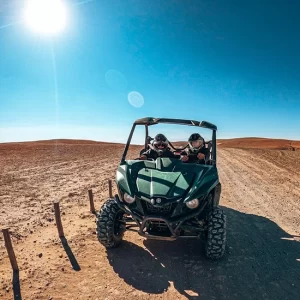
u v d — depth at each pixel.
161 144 5.53
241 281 4.12
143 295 3.71
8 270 4.28
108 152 35.97
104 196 9.58
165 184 4.42
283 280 4.20
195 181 4.52
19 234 5.81
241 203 8.88
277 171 16.53
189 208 4.27
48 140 84.25
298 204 8.87
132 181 4.63
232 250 5.16
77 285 3.91
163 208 4.23
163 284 3.98
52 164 20.53
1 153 31.38
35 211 7.66
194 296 3.72
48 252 4.93
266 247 5.40
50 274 4.18
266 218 7.34
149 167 5.01
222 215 4.51
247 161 22.91
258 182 12.77
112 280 4.05
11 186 11.36
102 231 4.75
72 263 4.52
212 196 4.82
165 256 4.80
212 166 5.06
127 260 4.64
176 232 4.22
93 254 4.84
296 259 4.92
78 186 11.58
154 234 4.27
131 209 4.39
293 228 6.57
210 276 4.21
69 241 5.41
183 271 4.34
